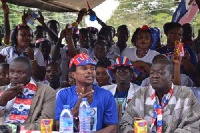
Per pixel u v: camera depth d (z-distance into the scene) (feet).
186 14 26.68
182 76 17.20
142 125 11.34
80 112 12.04
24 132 12.00
